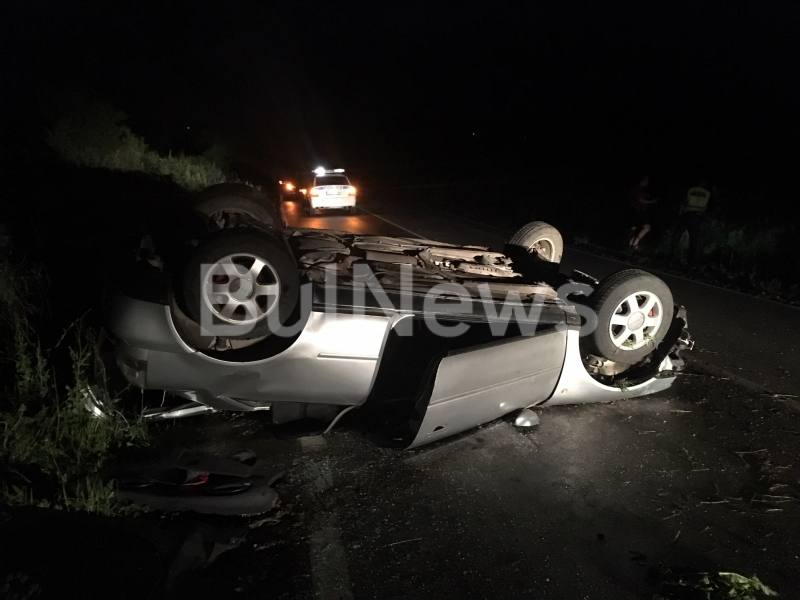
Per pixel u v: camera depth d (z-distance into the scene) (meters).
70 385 4.26
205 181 17.58
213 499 3.45
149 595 2.77
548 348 4.55
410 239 5.98
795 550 3.46
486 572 3.16
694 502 3.87
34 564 2.82
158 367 3.78
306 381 4.00
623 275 4.88
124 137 17.12
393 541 3.36
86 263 6.89
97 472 3.51
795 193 19.45
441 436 4.25
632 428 4.81
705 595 3.04
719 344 7.10
